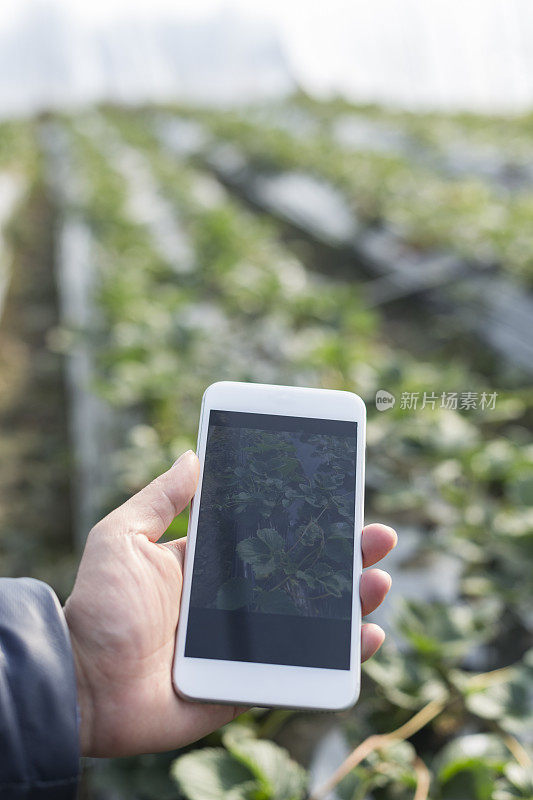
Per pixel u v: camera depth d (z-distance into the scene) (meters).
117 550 0.51
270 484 0.53
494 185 2.81
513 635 0.77
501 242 1.74
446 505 0.86
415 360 1.56
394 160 2.88
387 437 0.89
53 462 1.28
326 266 2.28
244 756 0.58
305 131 4.48
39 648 0.47
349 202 2.42
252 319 1.39
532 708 0.63
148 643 0.50
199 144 4.38
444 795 0.58
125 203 2.25
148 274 1.60
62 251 2.21
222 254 1.67
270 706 0.50
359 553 0.52
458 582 0.78
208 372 1.05
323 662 0.51
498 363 1.51
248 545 0.52
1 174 3.21
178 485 0.52
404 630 0.66
